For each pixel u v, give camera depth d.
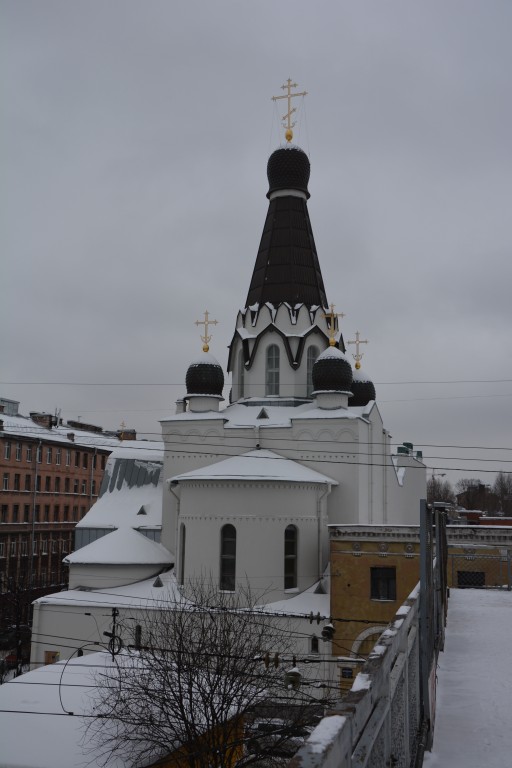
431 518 11.89
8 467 72.44
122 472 52.12
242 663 23.48
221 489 38.69
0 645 56.91
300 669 34.12
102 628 39.38
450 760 7.84
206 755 17.52
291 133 53.16
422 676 8.84
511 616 18.84
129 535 44.91
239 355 50.06
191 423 45.81
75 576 43.25
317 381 44.94
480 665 12.54
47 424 86.44
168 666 19.78
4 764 16.05
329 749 3.26
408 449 63.44
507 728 8.89
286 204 51.75
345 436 42.84
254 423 45.09
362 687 4.41
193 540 38.78
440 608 14.48
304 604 36.97
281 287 49.81
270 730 20.28
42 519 78.50
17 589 55.03
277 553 37.91
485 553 30.81
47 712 19.11
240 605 36.84
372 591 35.41
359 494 42.38
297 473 39.69
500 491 174.75
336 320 50.69
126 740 16.89
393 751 5.88
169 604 34.72
